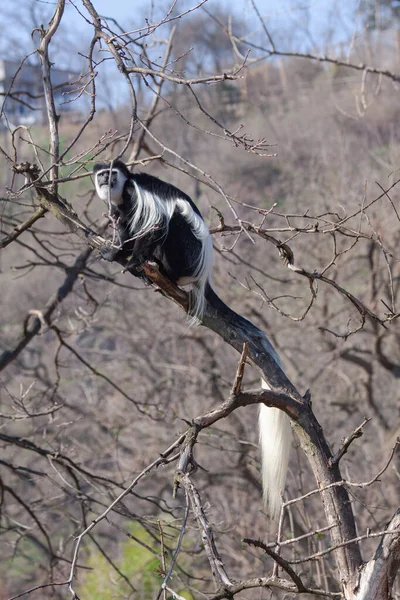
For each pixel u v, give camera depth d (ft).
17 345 28.48
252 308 40.55
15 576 46.85
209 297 18.88
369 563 15.34
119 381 49.08
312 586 21.50
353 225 41.29
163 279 18.52
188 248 22.80
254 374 46.73
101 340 60.34
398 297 45.14
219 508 38.88
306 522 25.39
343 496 16.79
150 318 48.55
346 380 44.60
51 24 18.90
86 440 44.73
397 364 42.01
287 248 17.83
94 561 40.78
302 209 45.52
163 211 22.71
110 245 18.19
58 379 28.25
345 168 49.26
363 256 39.40
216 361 44.42
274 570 13.91
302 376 45.65
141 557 39.11
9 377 47.37
